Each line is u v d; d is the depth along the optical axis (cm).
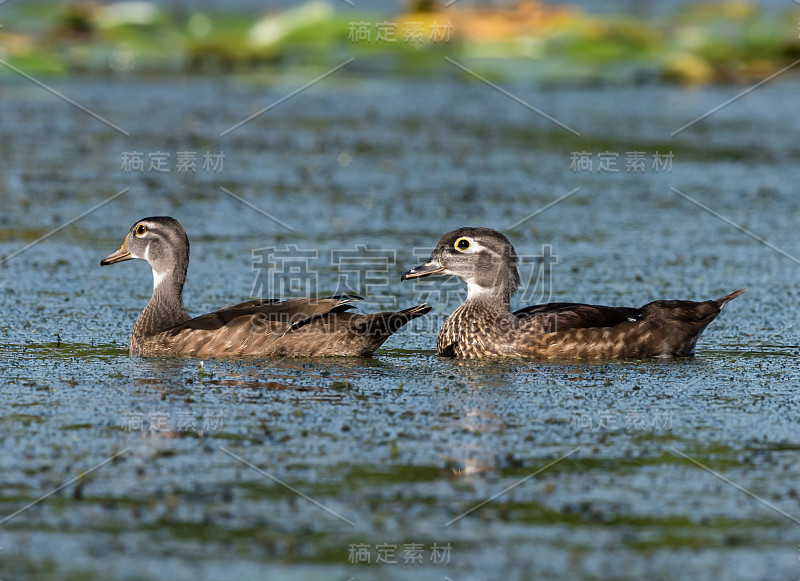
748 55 3794
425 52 3881
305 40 3806
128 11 4034
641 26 4181
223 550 942
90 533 969
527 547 957
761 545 964
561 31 3894
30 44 3647
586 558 938
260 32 3825
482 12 3956
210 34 3928
